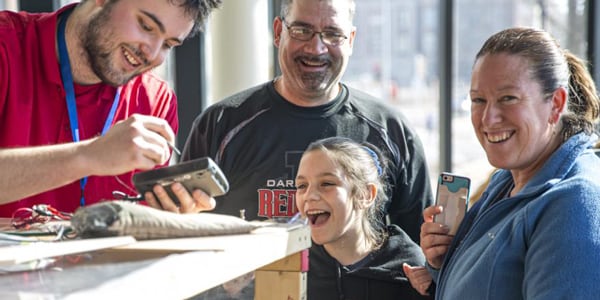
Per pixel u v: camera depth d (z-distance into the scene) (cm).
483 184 255
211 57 327
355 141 197
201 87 325
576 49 415
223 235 106
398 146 202
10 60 158
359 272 182
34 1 286
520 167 138
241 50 322
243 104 204
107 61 152
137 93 183
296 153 197
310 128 199
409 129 206
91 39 153
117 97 176
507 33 139
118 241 92
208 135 202
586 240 117
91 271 85
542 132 135
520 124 133
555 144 138
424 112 707
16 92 160
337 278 183
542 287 118
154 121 112
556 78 135
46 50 163
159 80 192
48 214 126
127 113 180
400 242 189
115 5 149
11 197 115
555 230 120
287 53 194
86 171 110
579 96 141
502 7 598
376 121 202
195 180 110
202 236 104
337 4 192
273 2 352
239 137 199
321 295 183
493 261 130
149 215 98
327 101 201
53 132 166
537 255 121
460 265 140
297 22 191
